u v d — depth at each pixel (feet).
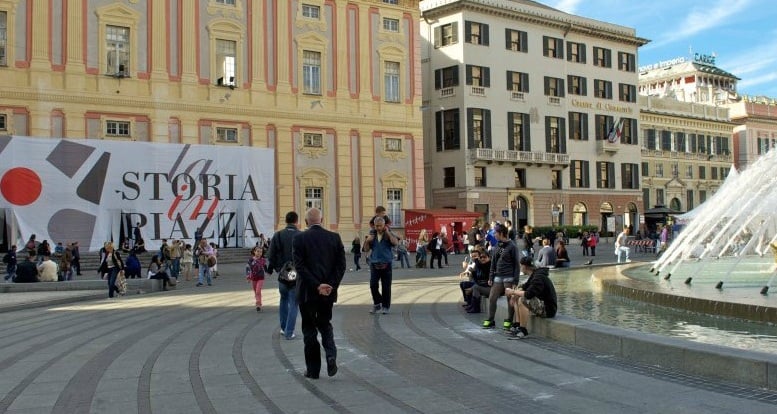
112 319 50.93
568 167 215.51
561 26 214.69
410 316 47.67
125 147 120.57
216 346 37.11
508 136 199.82
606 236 220.43
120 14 129.18
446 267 113.19
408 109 163.43
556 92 213.87
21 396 26.53
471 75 192.85
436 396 25.31
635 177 236.02
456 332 40.01
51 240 113.80
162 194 123.54
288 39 147.02
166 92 133.08
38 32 122.11
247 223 131.85
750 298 42.39
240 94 140.87
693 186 267.18
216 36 138.82
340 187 152.46
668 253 69.31
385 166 159.74
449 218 158.30
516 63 203.41
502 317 41.65
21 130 120.67
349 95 154.61
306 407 24.14
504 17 200.95
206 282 90.17
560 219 213.25
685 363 27.84
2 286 75.82
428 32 199.82
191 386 27.71
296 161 147.02
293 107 146.92
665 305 45.50
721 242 82.79
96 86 126.72
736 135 292.40
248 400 25.30
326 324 28.71
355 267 112.27
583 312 43.75
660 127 256.73
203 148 127.95
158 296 71.72
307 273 28.14
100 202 118.01
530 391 25.75
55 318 52.95
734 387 25.25
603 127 228.02
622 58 235.20
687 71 331.98
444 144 195.52
